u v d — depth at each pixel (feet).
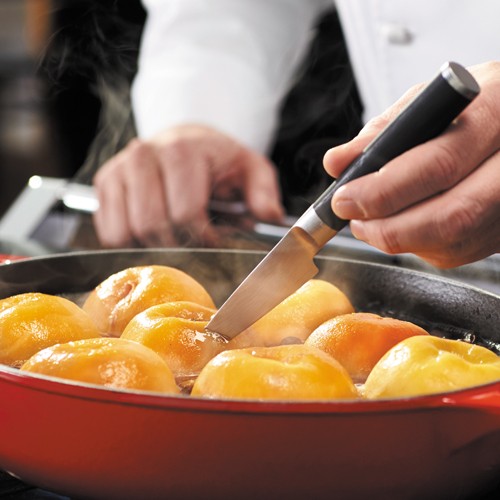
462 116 2.15
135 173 4.66
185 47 5.90
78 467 1.86
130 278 2.73
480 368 2.06
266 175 4.86
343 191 2.13
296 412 1.69
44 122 12.38
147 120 5.78
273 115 6.16
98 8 7.70
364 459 1.77
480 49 4.96
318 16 6.56
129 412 1.74
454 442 1.80
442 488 1.90
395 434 1.75
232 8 5.91
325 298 2.68
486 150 2.17
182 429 1.74
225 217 4.52
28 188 4.79
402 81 5.31
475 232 2.24
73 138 9.91
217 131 5.14
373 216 2.16
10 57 12.53
